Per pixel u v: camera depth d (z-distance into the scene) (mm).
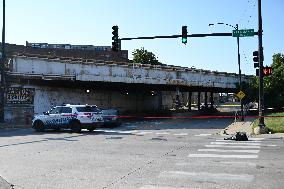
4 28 34625
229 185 8992
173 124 37500
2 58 34875
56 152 14945
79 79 41312
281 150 14914
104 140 19656
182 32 25609
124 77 45062
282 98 62500
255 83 62875
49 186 9125
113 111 33031
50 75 39406
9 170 11188
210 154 13945
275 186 8852
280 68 63000
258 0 24203
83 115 25625
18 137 21906
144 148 16016
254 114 60469
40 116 26766
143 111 63688
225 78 59500
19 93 38250
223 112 75688
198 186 8938
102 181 9578
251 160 12453
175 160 12656
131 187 8914
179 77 51250
